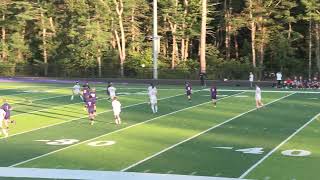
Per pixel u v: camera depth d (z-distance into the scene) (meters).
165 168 25.53
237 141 32.41
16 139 34.22
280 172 24.52
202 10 86.56
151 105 48.12
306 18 84.19
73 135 35.31
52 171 25.12
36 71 100.94
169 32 101.12
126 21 97.19
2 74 101.31
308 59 92.50
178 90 67.00
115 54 94.62
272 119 41.16
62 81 86.06
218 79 82.12
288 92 62.56
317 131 35.56
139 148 30.67
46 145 31.92
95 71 94.12
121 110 47.31
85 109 48.69
